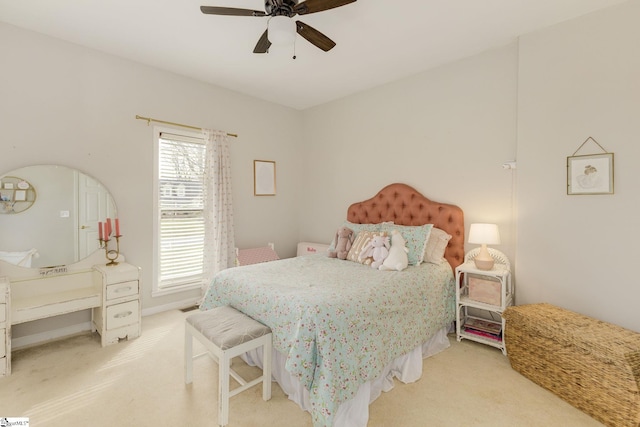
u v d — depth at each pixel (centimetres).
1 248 254
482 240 265
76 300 256
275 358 208
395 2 220
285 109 462
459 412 183
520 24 250
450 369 231
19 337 260
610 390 169
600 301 230
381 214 373
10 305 220
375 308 198
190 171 364
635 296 216
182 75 352
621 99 221
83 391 200
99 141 299
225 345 173
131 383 209
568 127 244
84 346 262
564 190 247
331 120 441
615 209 224
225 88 391
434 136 333
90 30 261
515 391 204
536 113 260
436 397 197
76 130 286
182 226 360
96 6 228
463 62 309
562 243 248
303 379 163
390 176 374
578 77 239
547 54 254
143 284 330
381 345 197
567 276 246
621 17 221
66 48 279
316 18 239
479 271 267
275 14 188
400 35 265
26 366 229
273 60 314
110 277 264
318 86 385
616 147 223
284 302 191
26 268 263
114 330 267
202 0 220
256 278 238
